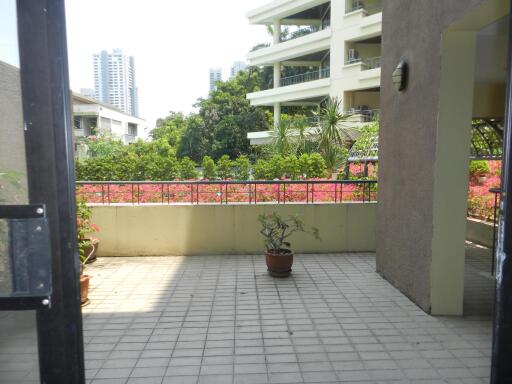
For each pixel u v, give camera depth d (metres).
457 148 3.39
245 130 28.94
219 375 2.59
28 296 1.26
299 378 2.55
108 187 5.66
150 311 3.68
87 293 3.88
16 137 1.29
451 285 3.53
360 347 2.97
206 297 4.04
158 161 7.46
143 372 2.63
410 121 3.91
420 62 3.68
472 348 2.96
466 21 3.03
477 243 6.34
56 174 1.30
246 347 2.98
